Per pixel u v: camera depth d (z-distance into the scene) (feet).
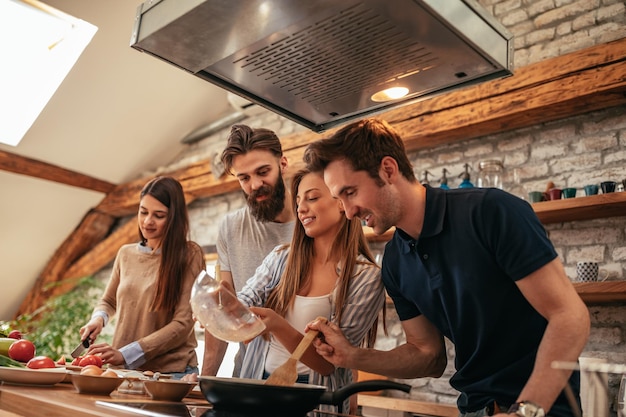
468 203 4.42
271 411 3.75
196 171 18.26
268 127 16.99
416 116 13.10
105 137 18.03
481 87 12.21
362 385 3.84
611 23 11.32
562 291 3.89
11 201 18.31
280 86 5.44
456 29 4.34
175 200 8.05
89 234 20.22
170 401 4.54
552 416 3.84
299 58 4.91
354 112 5.93
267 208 7.06
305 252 5.93
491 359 4.49
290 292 5.80
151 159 19.52
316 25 4.42
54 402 3.71
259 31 4.53
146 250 8.22
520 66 12.31
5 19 14.74
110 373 5.02
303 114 6.04
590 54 10.91
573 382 3.90
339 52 4.79
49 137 17.39
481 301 4.38
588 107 11.19
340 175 4.53
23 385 4.92
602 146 11.16
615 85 10.44
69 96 16.42
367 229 12.91
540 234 4.09
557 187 11.51
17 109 16.48
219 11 4.32
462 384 4.63
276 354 5.73
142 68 16.33
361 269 5.71
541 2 12.35
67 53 15.52
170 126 18.60
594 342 10.48
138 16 4.85
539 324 4.32
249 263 7.24
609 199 9.94
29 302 20.36
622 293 9.57
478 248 4.34
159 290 7.73
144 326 7.81
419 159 13.73
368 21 4.33
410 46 4.63
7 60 15.48
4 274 19.79
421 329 5.13
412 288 4.87
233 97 16.67
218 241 7.54
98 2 14.46
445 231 4.50
